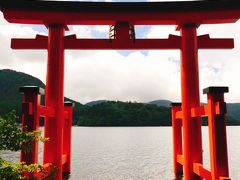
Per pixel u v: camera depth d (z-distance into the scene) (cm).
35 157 701
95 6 905
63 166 1238
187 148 889
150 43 955
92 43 955
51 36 938
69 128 1264
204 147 4559
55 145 891
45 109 811
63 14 916
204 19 917
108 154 3422
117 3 902
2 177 487
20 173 510
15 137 505
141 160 2820
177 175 1194
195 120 894
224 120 699
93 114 18550
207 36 966
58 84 917
